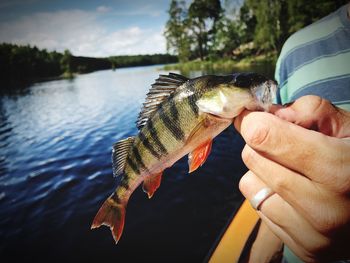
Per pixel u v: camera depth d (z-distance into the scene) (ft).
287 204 0.58
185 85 0.98
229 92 0.86
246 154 0.56
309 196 0.49
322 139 0.47
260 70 18.13
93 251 2.82
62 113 11.32
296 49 1.21
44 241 3.03
